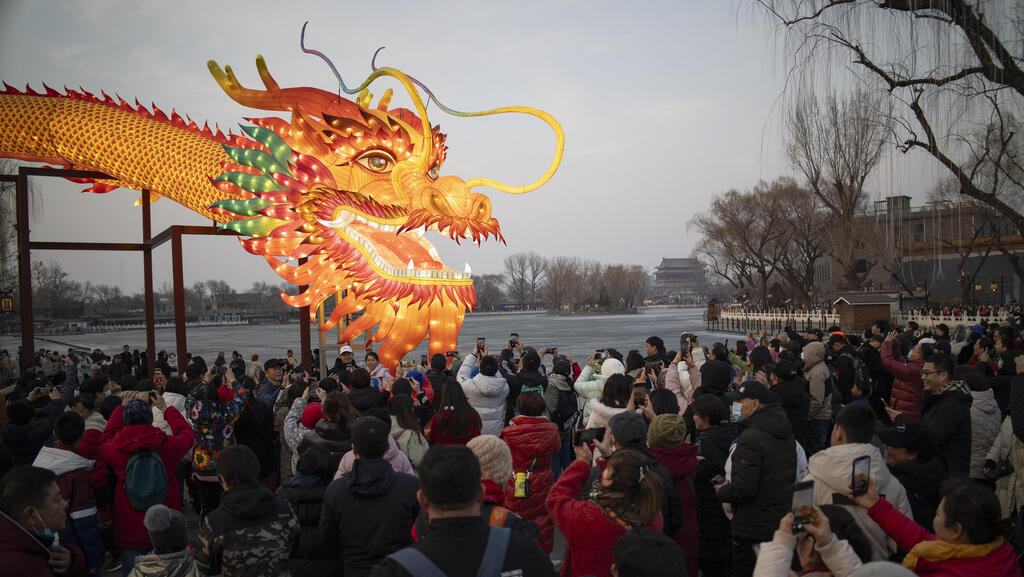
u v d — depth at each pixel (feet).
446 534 7.93
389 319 46.47
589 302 478.18
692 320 294.46
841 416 12.24
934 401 19.40
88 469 17.37
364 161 46.11
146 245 49.85
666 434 13.99
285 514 12.53
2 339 155.63
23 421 19.06
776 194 163.84
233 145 47.57
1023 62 17.44
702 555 16.20
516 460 15.79
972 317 116.06
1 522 10.18
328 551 13.39
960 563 9.34
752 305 223.30
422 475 8.10
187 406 22.99
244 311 481.05
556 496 12.02
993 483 20.38
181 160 46.50
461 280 48.37
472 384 22.08
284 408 24.34
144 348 157.99
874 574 6.71
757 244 190.19
